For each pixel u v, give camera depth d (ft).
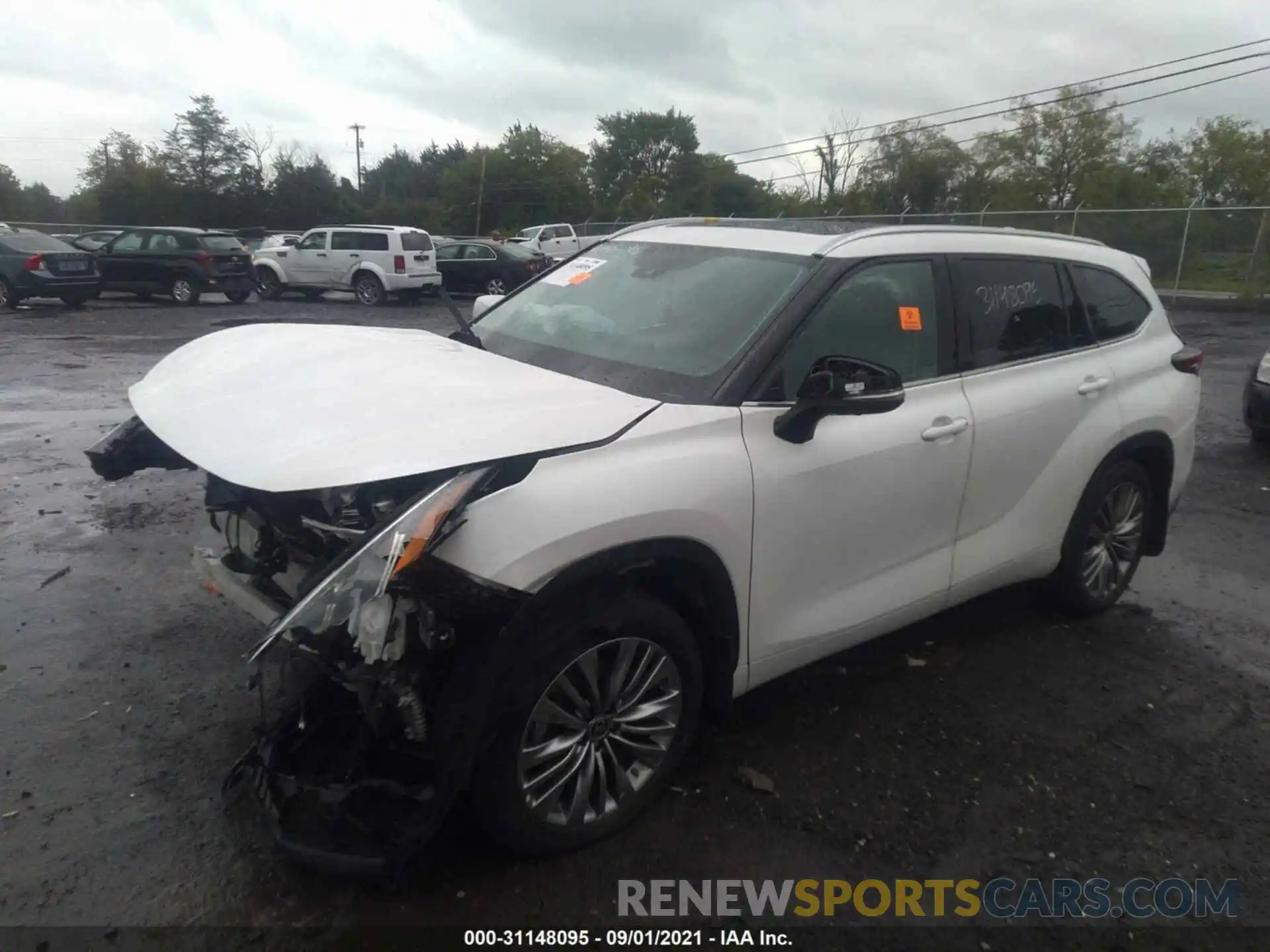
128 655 13.46
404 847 8.37
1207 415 34.04
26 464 23.18
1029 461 13.69
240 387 10.78
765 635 10.91
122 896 8.97
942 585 13.03
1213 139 141.90
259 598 10.57
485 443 8.65
